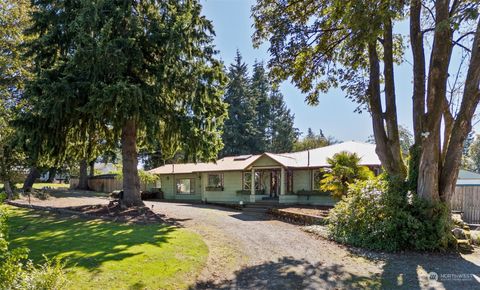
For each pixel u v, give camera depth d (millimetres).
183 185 29188
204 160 16828
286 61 13461
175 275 7086
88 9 13406
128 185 16703
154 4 15484
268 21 13055
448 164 10742
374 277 7480
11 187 21734
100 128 17328
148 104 14172
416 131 11375
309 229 13078
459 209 17453
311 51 13406
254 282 7062
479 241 10633
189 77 15234
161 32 14586
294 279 7281
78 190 33750
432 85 10555
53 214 15086
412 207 10555
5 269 4449
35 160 15055
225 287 6742
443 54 10383
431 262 8797
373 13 8664
